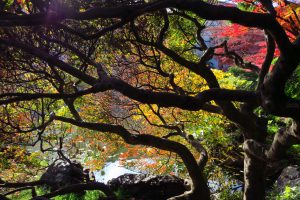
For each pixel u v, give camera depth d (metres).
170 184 7.31
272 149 3.95
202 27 6.02
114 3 4.29
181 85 7.57
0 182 6.62
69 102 5.80
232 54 5.98
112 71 7.20
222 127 8.39
